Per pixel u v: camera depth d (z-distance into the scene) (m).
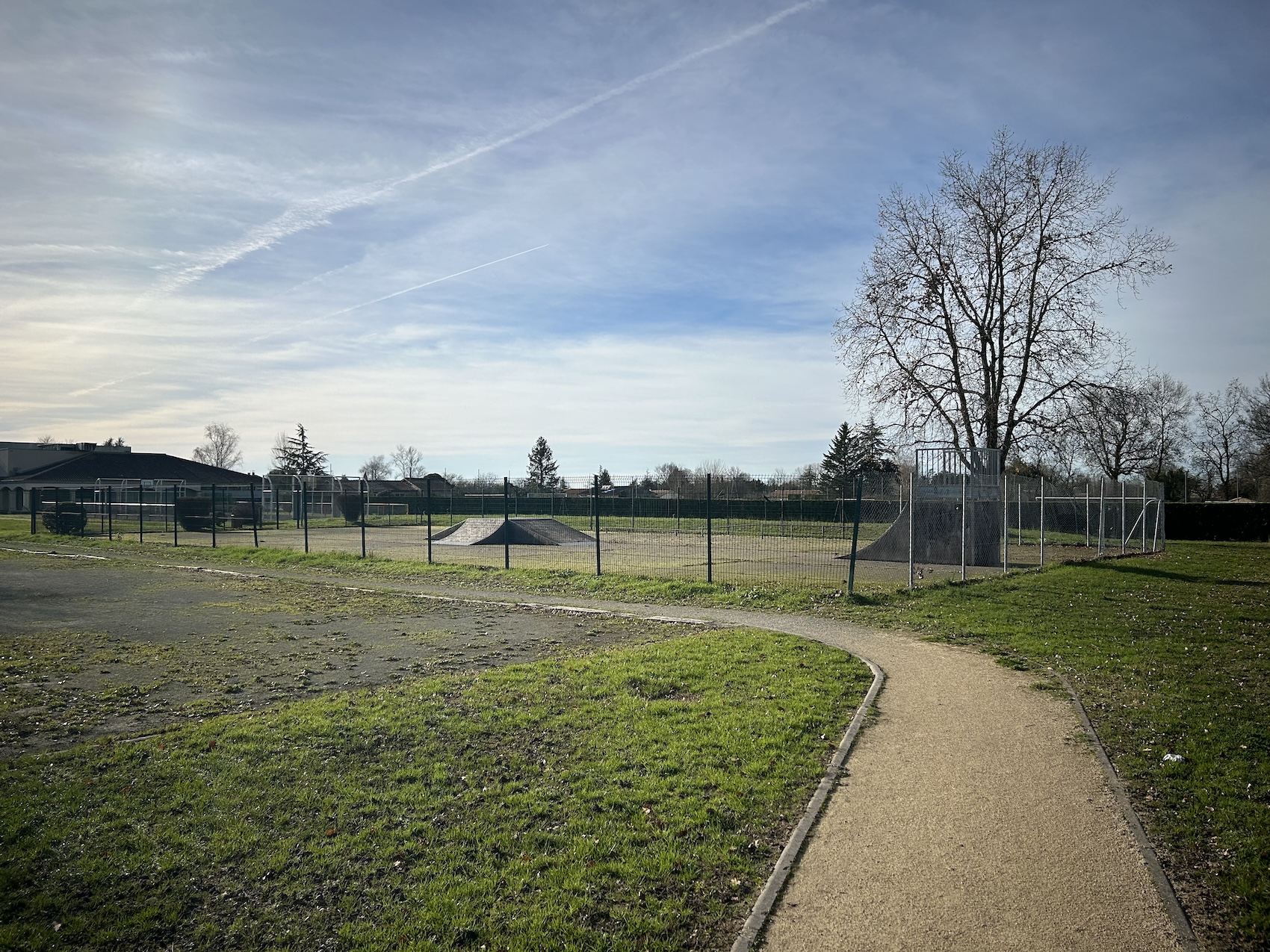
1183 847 5.03
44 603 15.94
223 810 5.71
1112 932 4.12
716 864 4.89
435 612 14.67
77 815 5.65
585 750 6.80
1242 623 12.54
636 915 4.38
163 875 4.87
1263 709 7.79
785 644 11.10
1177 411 73.00
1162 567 20.97
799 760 6.53
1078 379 30.83
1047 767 6.39
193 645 11.64
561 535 34.50
